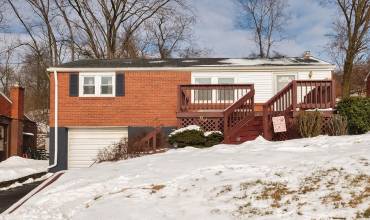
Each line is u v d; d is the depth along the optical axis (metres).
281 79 22.55
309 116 16.64
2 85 59.25
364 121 16.56
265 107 17.78
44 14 38.91
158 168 12.09
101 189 11.16
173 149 16.42
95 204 9.94
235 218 8.10
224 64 23.06
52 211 10.11
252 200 8.80
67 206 10.27
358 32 33.72
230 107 18.45
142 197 9.88
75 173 13.46
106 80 22.84
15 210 10.62
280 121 17.11
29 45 40.88
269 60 24.52
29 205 10.77
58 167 22.41
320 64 22.45
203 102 21.19
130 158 15.97
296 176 9.80
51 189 11.83
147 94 22.69
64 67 22.75
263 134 17.86
